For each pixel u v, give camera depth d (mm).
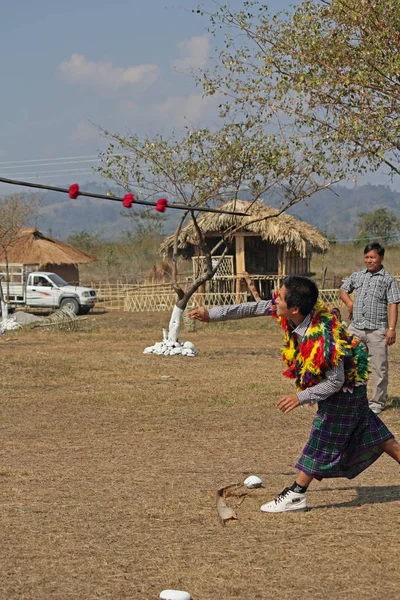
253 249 35469
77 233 69312
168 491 6293
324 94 11312
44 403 10773
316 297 5199
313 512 5516
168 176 15633
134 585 4234
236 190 15711
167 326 24016
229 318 5523
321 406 5371
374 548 4691
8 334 20922
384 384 9594
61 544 4957
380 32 10773
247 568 4438
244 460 7469
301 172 14797
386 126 11156
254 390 11594
